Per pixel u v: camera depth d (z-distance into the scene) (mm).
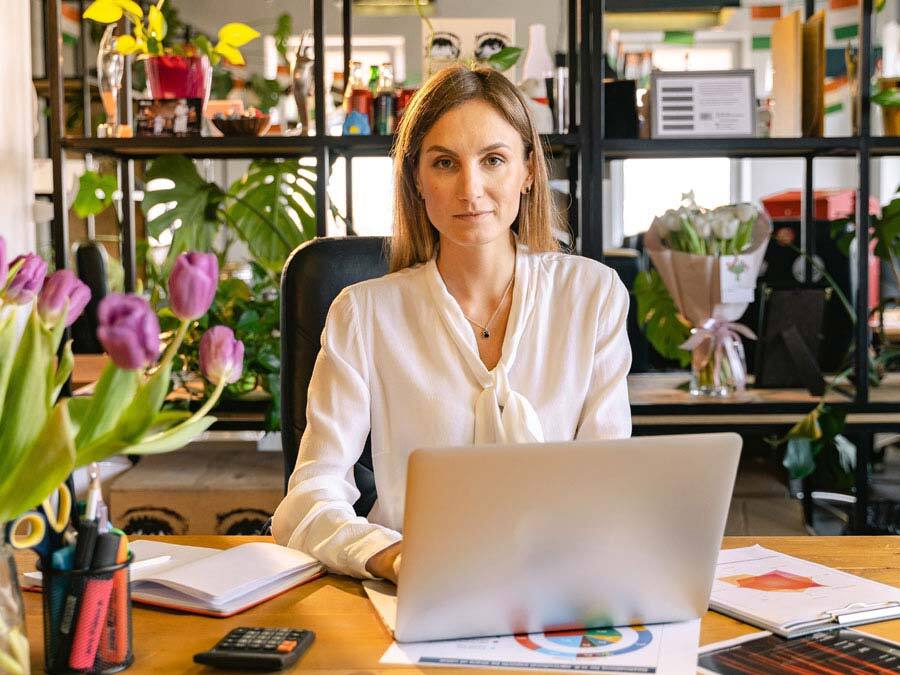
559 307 1666
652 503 1017
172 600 1150
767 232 2770
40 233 4832
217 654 977
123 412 859
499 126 1548
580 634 1066
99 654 956
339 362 1599
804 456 2652
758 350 2844
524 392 1614
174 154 3031
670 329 3281
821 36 2816
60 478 819
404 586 998
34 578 1217
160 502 2756
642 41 7445
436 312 1623
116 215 4363
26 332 836
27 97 3117
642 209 7652
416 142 1576
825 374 3107
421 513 959
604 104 2859
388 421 1608
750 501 2814
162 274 3068
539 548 1009
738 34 7414
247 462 3025
